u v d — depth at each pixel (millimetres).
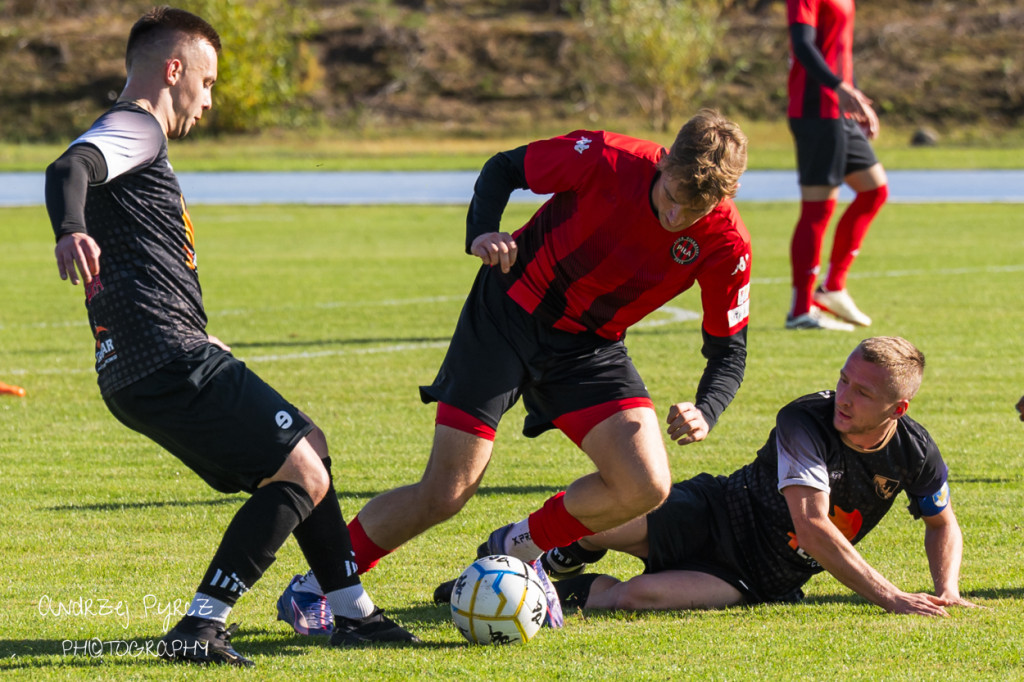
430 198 106188
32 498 21688
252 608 15984
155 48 13461
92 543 18938
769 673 12852
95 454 25250
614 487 14922
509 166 15086
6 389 31172
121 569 17578
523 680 12695
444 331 42281
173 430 13188
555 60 186250
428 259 65438
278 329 42625
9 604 15891
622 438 14922
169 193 13352
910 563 17969
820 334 40719
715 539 15945
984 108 172000
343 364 35844
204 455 13250
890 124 169875
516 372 15398
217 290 53281
